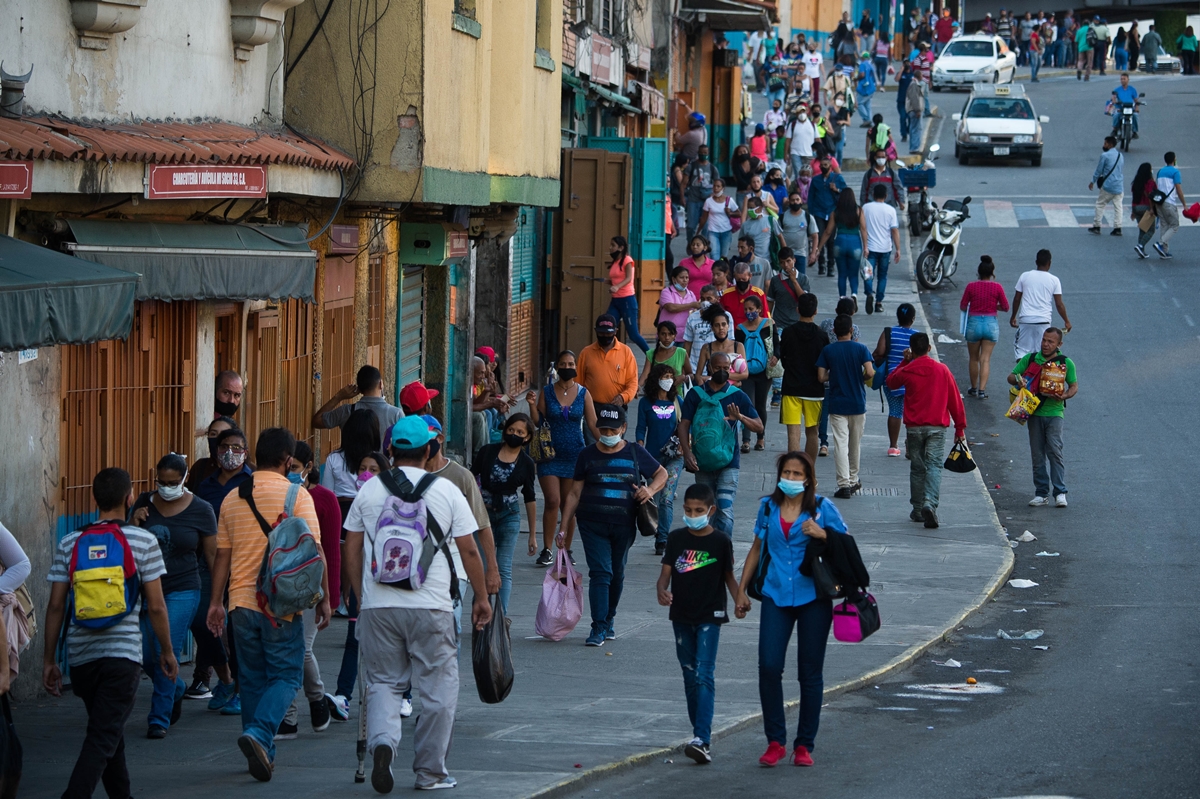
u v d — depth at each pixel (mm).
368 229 35250
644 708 23297
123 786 17531
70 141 21094
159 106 25578
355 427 23781
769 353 44031
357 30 30719
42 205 22266
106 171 22062
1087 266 74375
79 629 17500
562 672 25766
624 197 56250
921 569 33438
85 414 23938
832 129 105500
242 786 18297
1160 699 23812
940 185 99250
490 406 40344
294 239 27656
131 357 24875
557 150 45469
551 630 27797
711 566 20594
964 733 21906
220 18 27938
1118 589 32469
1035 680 25547
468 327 45719
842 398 40031
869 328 61406
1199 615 30188
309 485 24984
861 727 22453
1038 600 31703
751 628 29500
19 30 21312
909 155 110562
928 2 198375
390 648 17922
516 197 39875
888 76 168375
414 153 30875
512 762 19625
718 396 32281
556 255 56750
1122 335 60625
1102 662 26688
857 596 20125
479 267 50312
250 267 25156
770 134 106250
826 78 144875
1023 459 45906
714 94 101125
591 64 58938
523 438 27375
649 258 60969
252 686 19391
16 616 17828
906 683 25516
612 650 27531
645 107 71250
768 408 51750
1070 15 186125
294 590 18625
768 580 20391
